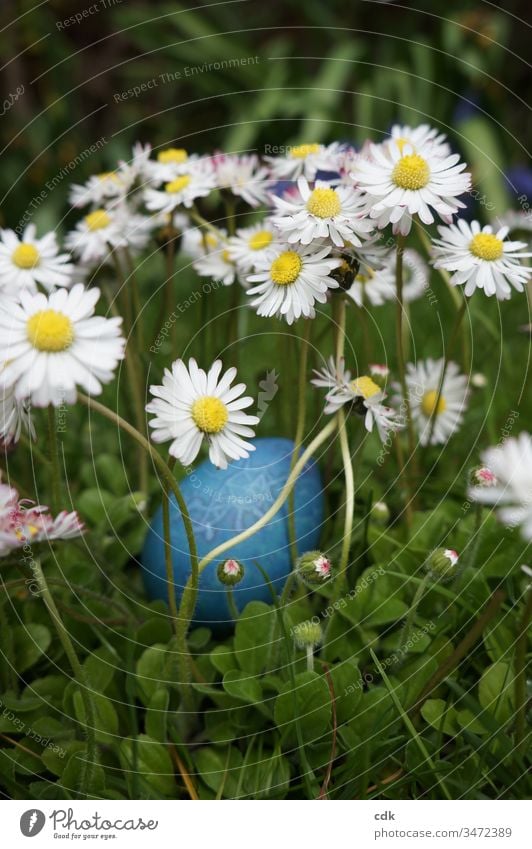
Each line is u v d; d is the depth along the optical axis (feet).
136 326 1.20
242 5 3.12
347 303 1.11
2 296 0.92
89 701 0.85
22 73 2.61
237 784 0.89
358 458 1.13
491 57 2.71
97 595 0.95
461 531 1.06
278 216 0.91
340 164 1.01
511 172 2.30
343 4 2.98
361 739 0.90
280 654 0.93
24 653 0.96
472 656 0.98
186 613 0.88
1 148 2.47
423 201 0.89
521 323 1.67
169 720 0.93
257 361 1.54
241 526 0.97
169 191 1.07
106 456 1.22
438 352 1.55
